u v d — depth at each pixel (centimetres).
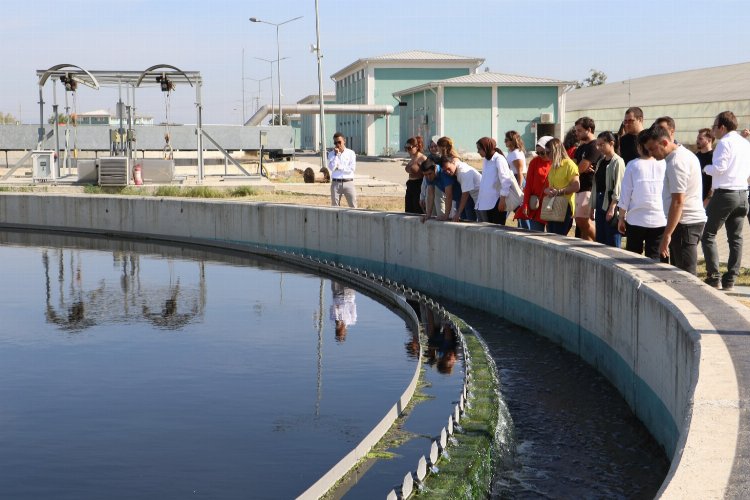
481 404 757
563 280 1016
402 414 785
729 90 5769
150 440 757
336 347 1106
